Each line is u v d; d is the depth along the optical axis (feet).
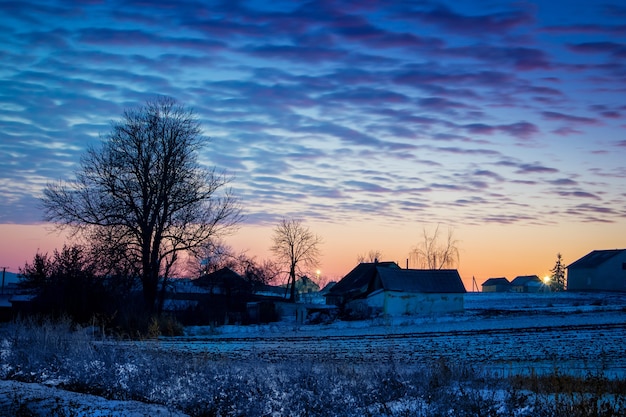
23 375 73.82
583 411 44.42
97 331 143.02
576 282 453.99
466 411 46.34
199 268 220.84
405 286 265.75
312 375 62.28
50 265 181.37
